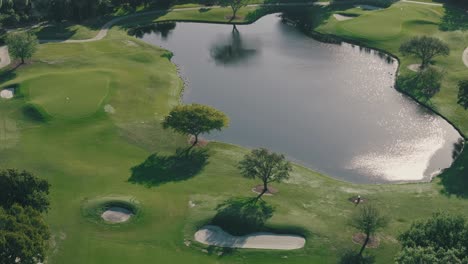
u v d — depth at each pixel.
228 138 118.12
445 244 67.56
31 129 113.94
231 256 77.62
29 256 65.44
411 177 103.44
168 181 96.56
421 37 148.38
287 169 91.31
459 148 113.56
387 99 137.12
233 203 88.50
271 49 173.62
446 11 191.50
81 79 134.62
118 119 118.75
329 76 152.38
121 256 77.19
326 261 76.50
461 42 163.38
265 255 77.75
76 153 105.31
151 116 122.00
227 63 162.50
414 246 67.00
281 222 83.19
